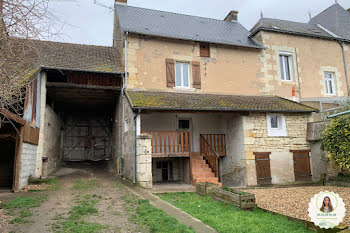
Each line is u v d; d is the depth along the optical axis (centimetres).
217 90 1313
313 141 1170
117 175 1327
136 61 1216
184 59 1292
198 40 1284
